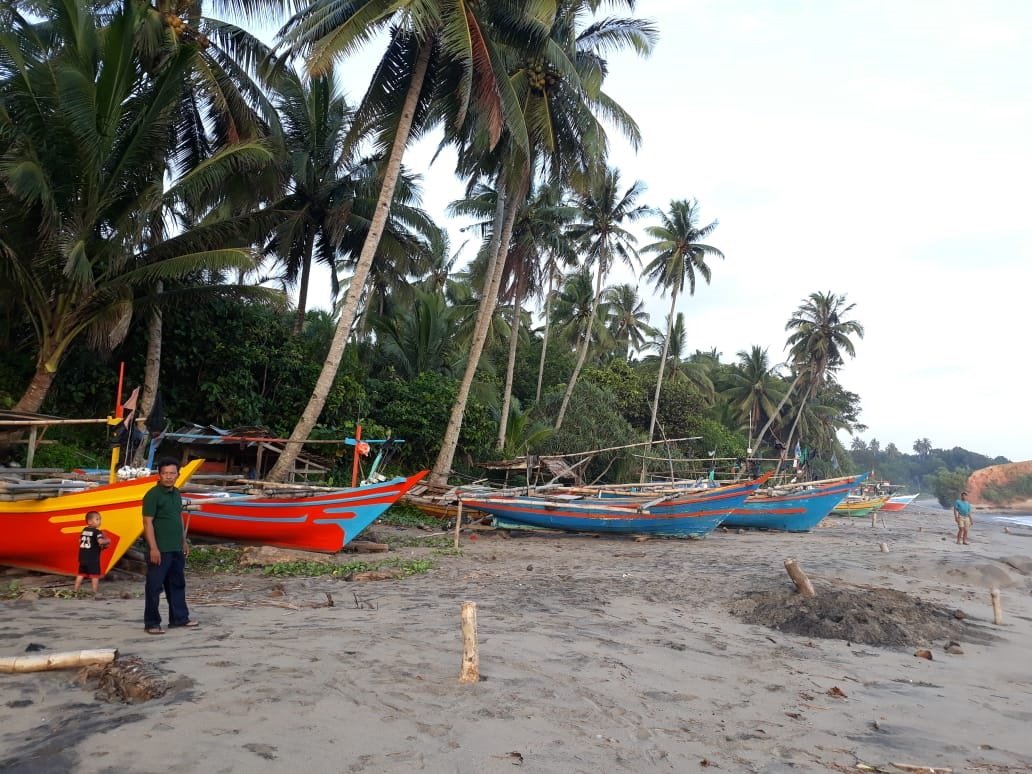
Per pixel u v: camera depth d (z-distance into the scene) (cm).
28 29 1652
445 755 403
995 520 5803
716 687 621
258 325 2288
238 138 1956
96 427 1969
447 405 2662
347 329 1827
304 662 551
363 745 404
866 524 3419
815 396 6344
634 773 414
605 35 2444
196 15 1886
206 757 369
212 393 2102
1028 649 884
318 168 2480
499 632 744
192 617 725
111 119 1529
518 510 1859
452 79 2006
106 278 1638
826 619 915
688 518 1941
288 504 1263
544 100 2238
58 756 360
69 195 1529
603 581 1187
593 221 3631
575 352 4909
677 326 5159
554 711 501
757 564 1498
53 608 745
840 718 571
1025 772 482
